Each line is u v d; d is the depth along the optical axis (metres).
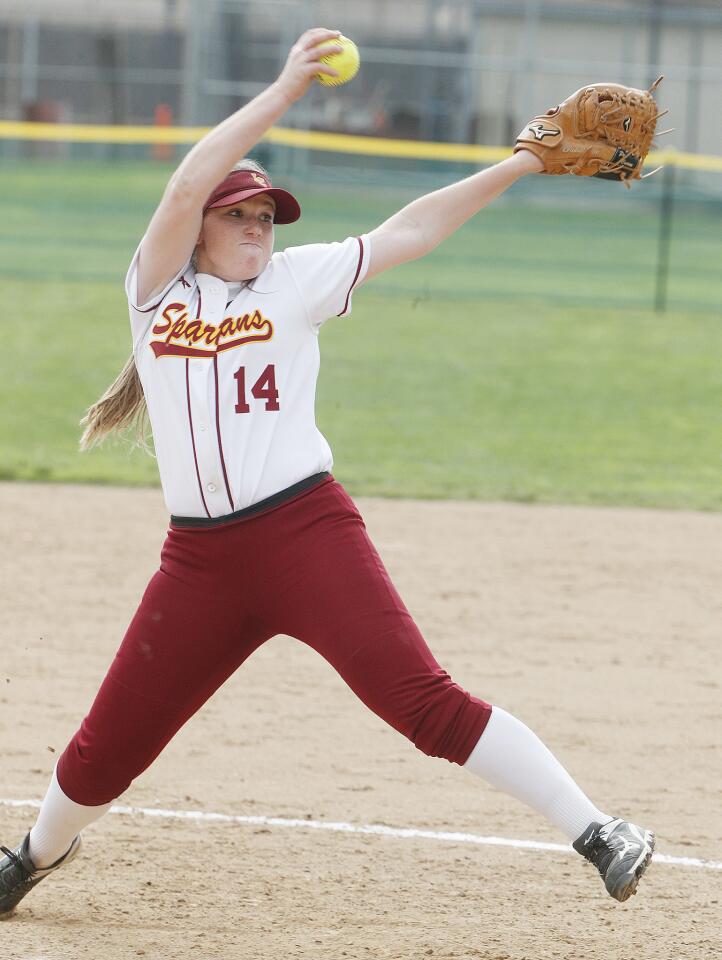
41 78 131.88
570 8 119.81
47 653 25.28
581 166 14.09
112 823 18.11
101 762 13.78
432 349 61.19
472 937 14.88
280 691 23.92
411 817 18.64
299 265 13.34
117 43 132.12
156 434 13.46
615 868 12.78
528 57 119.06
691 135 121.38
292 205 13.57
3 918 15.06
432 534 34.97
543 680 24.50
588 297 76.38
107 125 132.25
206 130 82.50
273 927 15.05
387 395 52.56
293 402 13.23
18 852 14.86
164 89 132.00
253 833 17.92
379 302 72.56
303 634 13.21
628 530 36.19
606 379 56.56
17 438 44.38
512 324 67.75
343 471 41.38
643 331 67.00
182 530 13.39
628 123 14.03
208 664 13.54
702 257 94.19
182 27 131.75
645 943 14.84
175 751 20.91
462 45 120.94
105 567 31.20
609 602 29.67
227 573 13.22
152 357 13.30
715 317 71.69
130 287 13.41
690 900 16.12
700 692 24.17
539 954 14.45
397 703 12.92
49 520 35.38
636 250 96.25
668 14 120.12
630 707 23.27
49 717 22.06
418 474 41.47
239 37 120.62
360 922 15.26
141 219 95.88
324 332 63.97
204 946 14.47
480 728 12.99
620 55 121.00
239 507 13.06
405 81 120.81
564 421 49.53
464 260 88.94
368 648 12.90
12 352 56.97
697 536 35.81
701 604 29.78
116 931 14.84
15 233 89.12
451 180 114.31
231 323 13.10
